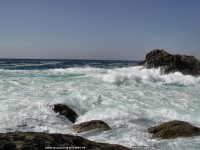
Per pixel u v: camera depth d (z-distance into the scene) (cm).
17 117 966
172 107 1231
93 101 1267
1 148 470
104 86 1670
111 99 1320
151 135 862
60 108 1088
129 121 1009
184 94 1600
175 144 784
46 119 988
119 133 873
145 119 1041
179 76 2419
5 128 850
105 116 1062
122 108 1170
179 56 3023
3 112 1010
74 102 1243
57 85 1642
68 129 904
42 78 1967
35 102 1166
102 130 885
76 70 2809
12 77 1967
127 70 2977
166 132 855
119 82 1862
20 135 548
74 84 1698
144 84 1889
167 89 1773
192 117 1087
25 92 1404
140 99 1361
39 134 573
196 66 2889
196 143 792
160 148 750
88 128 891
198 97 1520
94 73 2464
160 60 3061
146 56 3478
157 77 2148
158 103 1296
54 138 554
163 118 1062
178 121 901
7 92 1387
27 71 2483
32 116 995
